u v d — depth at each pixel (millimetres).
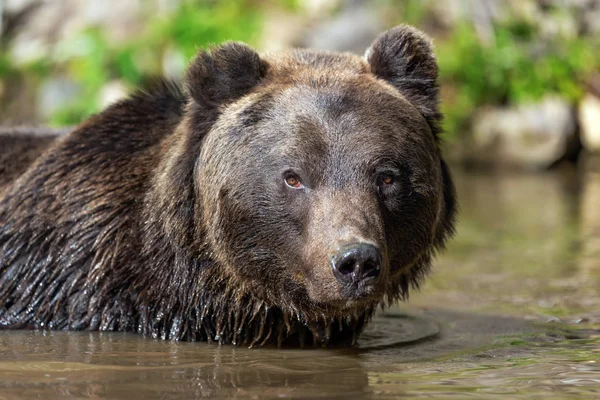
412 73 10992
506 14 36094
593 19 36531
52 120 33000
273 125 10016
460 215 22859
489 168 33562
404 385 8664
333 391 8438
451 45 34938
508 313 12609
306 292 10039
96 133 11953
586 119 34219
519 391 8391
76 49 35281
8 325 11547
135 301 11219
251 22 34719
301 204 9797
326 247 9273
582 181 30000
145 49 34438
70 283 11453
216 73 10750
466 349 10492
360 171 9719
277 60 11102
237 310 10727
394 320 12391
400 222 10188
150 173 11414
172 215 10828
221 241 10344
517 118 33500
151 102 12125
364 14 35594
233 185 10125
